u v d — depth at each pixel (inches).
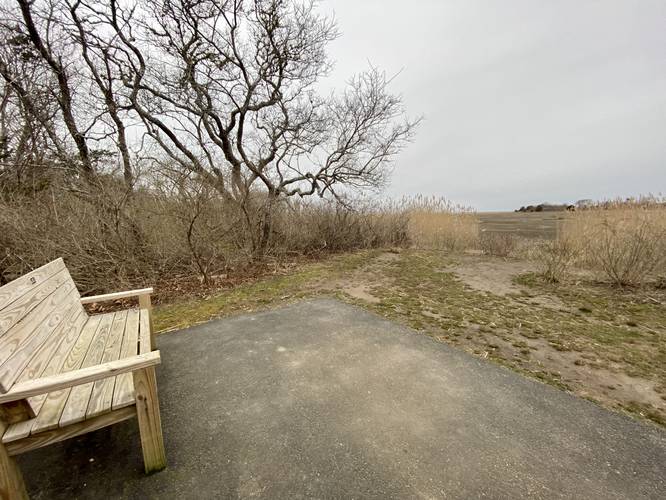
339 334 122.7
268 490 55.3
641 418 73.6
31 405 51.7
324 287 197.5
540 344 113.7
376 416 74.6
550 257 222.1
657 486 55.4
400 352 107.4
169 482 56.9
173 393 85.1
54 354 67.7
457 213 383.2
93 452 64.3
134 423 73.6
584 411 76.1
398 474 58.1
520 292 182.5
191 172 184.4
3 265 160.4
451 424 71.6
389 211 407.5
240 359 103.5
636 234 181.8
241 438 67.9
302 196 331.9
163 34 259.8
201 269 198.1
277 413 76.2
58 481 57.2
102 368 50.4
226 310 155.1
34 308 65.9
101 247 175.0
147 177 183.2
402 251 349.7
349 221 355.3
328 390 85.7
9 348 52.0
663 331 124.3
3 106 185.5
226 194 212.4
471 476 57.5
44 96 204.7
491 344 113.7
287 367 98.1
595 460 61.2
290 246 293.0
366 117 328.5
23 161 184.2
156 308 159.9
